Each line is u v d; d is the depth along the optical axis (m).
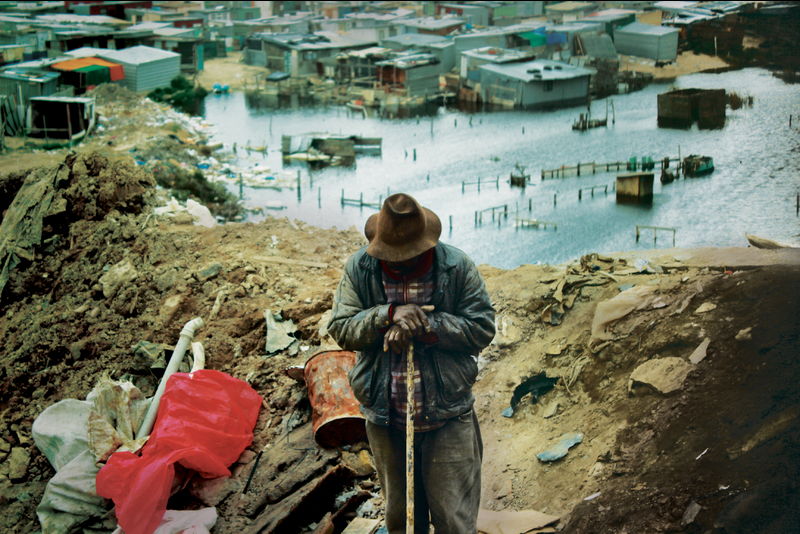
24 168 17.02
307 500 3.96
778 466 2.94
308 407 4.79
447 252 3.01
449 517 3.01
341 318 3.03
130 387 4.73
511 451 4.08
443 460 2.99
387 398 3.00
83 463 4.23
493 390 4.57
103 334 6.09
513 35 56.34
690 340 3.94
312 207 26.41
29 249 7.84
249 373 5.25
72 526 3.98
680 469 3.27
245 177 30.20
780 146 29.02
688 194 25.11
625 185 25.34
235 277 6.45
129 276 6.75
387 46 60.78
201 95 50.22
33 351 6.13
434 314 2.89
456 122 43.47
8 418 5.27
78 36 52.44
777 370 3.43
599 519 3.27
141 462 4.02
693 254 5.12
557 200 26.67
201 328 5.85
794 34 43.75
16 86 31.36
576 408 4.15
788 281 3.99
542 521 3.41
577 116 42.91
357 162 34.00
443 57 55.03
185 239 7.35
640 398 3.83
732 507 2.88
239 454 4.40
